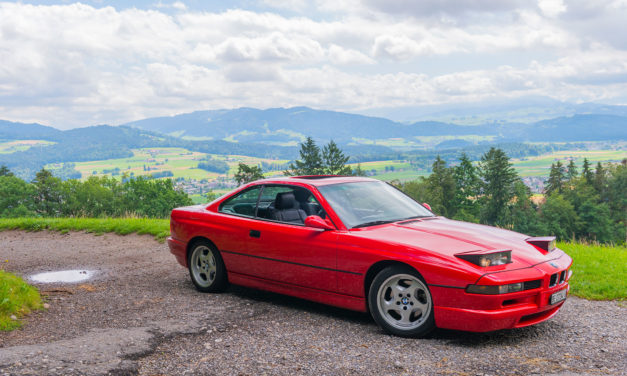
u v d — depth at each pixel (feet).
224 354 14.26
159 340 15.56
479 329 14.26
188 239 22.62
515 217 349.00
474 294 14.19
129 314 19.20
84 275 28.25
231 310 19.10
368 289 16.71
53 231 51.01
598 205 333.83
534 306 14.82
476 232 16.98
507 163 360.69
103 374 12.37
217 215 21.61
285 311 18.81
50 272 29.73
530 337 15.57
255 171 376.27
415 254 15.25
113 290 23.80
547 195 394.93
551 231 333.01
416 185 378.53
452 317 14.57
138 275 27.37
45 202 270.67
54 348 14.29
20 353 13.73
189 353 14.38
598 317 18.03
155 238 42.01
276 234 18.98
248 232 20.02
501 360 13.46
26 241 45.96
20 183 270.26
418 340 15.28
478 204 361.71
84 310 20.12
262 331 16.42
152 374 12.81
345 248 16.80
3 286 20.04
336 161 409.08
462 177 360.69
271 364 13.43
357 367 13.10
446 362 13.35
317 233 17.74
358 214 18.24
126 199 279.08
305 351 14.42
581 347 14.57
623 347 14.53
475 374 12.45
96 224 50.75
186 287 23.67
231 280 21.13
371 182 20.86
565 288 15.92
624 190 363.76
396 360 13.56
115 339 15.34
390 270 15.76
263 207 20.24
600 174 378.32
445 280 14.58
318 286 17.83
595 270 26.53
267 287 19.77
